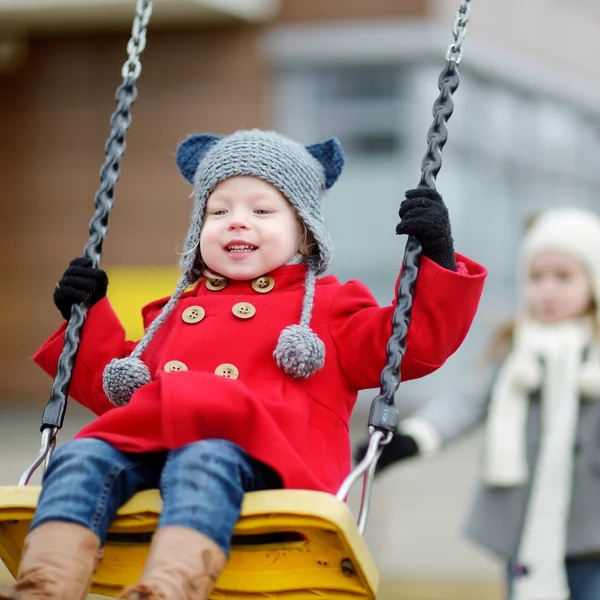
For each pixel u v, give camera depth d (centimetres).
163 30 2928
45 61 3016
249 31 2889
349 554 589
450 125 2822
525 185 2923
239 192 698
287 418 647
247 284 720
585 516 980
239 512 587
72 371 708
